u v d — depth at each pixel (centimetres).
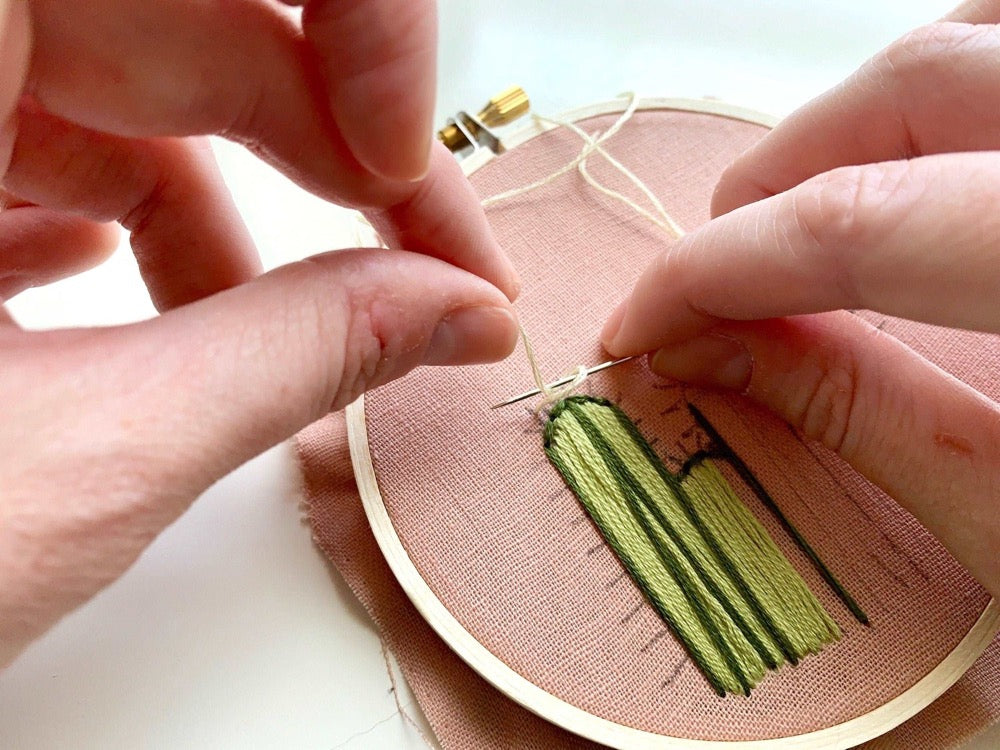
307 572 13
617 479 13
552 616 12
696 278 12
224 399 8
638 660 12
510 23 20
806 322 13
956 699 12
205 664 12
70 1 9
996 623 12
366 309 9
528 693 12
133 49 9
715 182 16
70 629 12
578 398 13
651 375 14
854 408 12
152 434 8
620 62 19
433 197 11
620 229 15
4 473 8
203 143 13
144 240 13
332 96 9
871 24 20
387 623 13
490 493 13
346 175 11
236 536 13
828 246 10
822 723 12
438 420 13
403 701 12
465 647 12
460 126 15
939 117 11
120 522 8
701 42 20
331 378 9
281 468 14
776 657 12
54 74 9
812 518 13
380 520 13
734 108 16
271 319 9
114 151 12
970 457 11
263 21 10
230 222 13
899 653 12
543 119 16
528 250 15
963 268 9
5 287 13
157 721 12
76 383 8
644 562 12
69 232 13
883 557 13
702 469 13
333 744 12
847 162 12
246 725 12
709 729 11
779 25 20
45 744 12
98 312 15
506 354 11
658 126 16
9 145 9
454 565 12
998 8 13
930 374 12
